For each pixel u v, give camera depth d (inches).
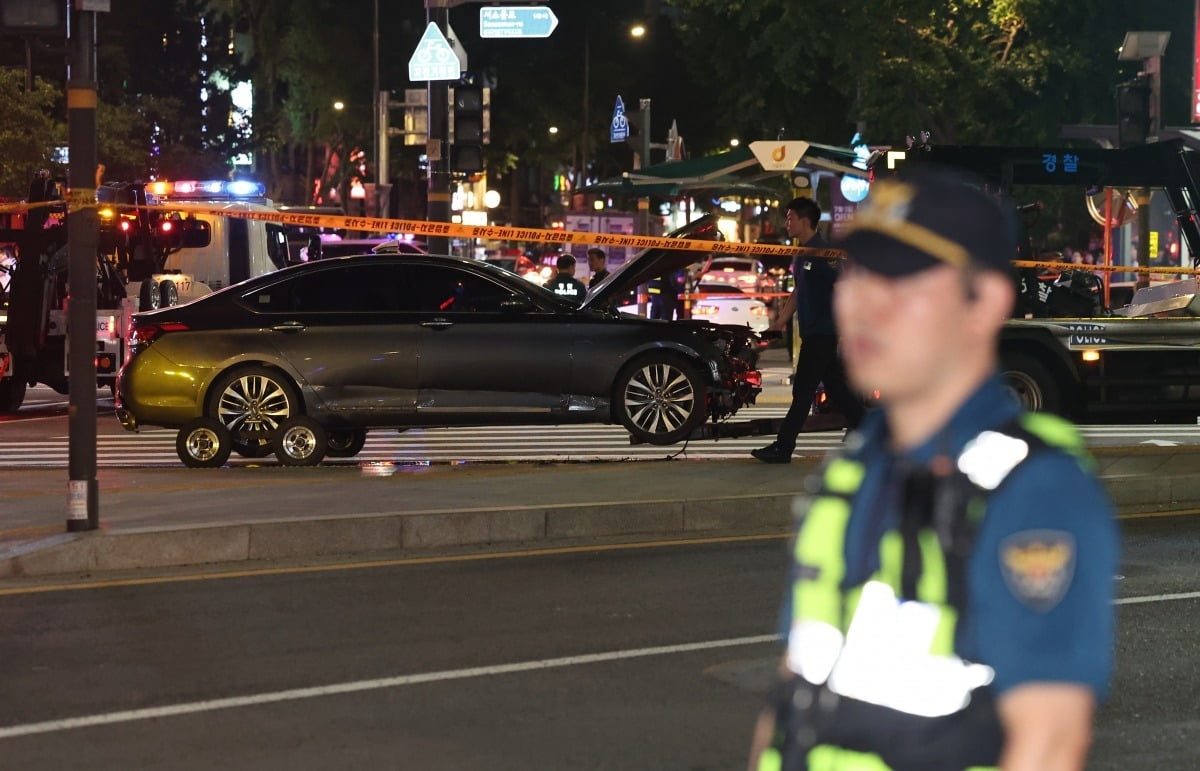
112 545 710.5
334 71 4269.2
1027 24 2866.6
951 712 151.6
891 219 150.9
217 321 1075.3
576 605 629.9
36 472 1040.2
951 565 150.3
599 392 1084.5
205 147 5265.8
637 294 2084.2
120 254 1549.0
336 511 780.6
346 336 1071.6
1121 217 1227.9
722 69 2913.4
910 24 2738.7
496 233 983.0
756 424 1085.1
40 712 478.3
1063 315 1120.8
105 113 3991.1
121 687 506.9
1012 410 154.8
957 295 150.2
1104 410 1102.4
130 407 1074.1
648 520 807.7
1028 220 1108.5
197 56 5275.6
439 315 1076.5
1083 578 145.3
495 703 486.0
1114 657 542.3
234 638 574.6
